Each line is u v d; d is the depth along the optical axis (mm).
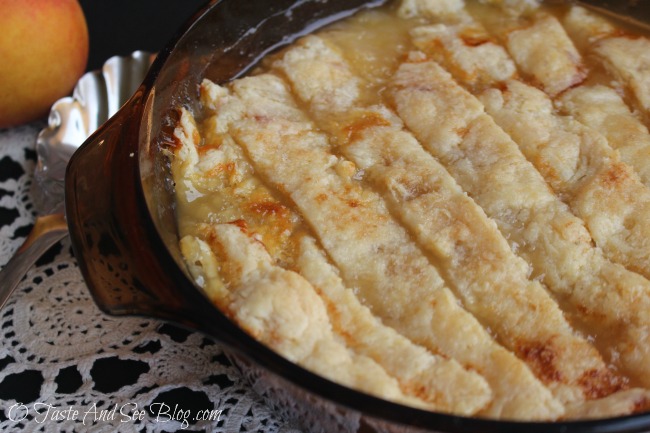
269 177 461
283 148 469
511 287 426
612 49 502
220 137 476
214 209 456
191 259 436
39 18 516
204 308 388
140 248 405
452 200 446
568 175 458
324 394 373
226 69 510
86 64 570
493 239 435
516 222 447
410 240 442
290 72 500
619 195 448
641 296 424
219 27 490
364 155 465
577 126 474
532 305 422
